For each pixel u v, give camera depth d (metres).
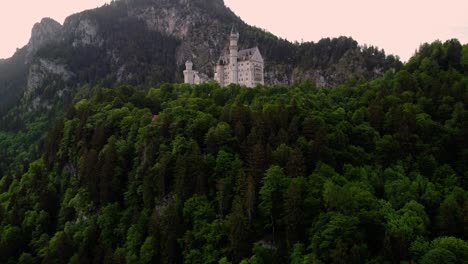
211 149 112.25
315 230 86.00
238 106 128.88
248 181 95.62
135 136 127.75
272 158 102.19
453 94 136.12
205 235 92.88
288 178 96.31
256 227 93.38
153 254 95.75
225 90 174.00
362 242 83.25
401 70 166.88
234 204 96.00
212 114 133.50
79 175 122.88
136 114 138.00
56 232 116.06
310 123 114.69
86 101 168.88
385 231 85.19
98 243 106.50
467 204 90.12
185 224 97.44
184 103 148.00
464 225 87.56
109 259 96.50
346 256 77.38
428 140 119.19
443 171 108.00
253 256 84.69
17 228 117.81
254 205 95.06
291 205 89.25
